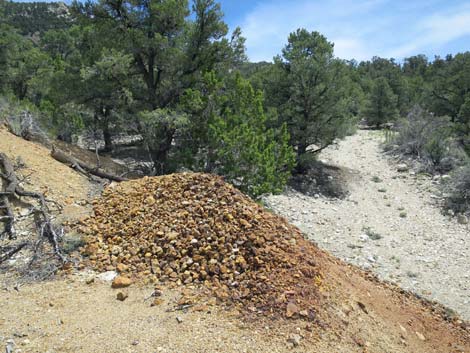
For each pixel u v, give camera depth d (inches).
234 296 200.8
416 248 435.5
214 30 551.5
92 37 601.9
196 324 181.2
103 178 431.5
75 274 229.9
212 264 223.3
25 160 367.9
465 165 676.7
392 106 1606.8
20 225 277.4
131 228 270.1
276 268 217.9
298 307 194.9
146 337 170.7
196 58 557.3
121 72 498.6
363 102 1515.7
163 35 552.7
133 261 238.4
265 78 748.6
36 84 868.0
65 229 278.5
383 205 601.6
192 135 496.1
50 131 543.8
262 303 195.3
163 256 237.8
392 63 2979.8
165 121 479.5
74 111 591.2
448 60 2391.7
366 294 258.2
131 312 191.6
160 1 529.7
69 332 173.0
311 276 221.3
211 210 264.7
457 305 316.2
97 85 534.3
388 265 384.8
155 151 551.8
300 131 692.1
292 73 709.9
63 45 1343.5
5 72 994.1
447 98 1300.4
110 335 171.6
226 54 561.6
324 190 663.1
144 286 216.1
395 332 224.4
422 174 740.0
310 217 514.9
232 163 426.9
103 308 195.2
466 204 561.9
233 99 474.6
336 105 700.0
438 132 839.7
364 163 872.9
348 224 504.4
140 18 539.8
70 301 200.5
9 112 486.3
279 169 471.5
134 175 533.0
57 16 2972.4
